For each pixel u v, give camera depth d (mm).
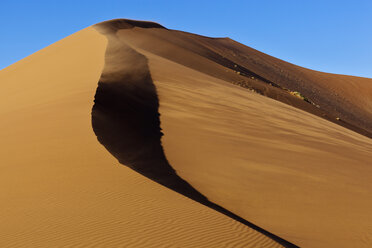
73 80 23219
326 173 13797
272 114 23172
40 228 6711
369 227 9852
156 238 6336
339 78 87938
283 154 15195
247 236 6781
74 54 33812
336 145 18953
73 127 13820
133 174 9625
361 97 79500
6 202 8203
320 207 10781
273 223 9539
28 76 30516
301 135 19250
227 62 54719
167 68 28766
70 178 9320
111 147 12711
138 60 29344
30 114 16891
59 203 7859
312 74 86062
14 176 9844
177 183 10875
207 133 16281
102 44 35438
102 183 8938
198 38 70188
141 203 7867
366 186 13156
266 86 45219
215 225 7090
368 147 22281
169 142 14648
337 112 59719
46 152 11453
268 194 11234
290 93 49781
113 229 6609
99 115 15922
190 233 6625
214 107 20844
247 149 15055
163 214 7367
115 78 22891
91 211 7406
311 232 9242
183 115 18531
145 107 18859
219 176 12109
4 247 6113
